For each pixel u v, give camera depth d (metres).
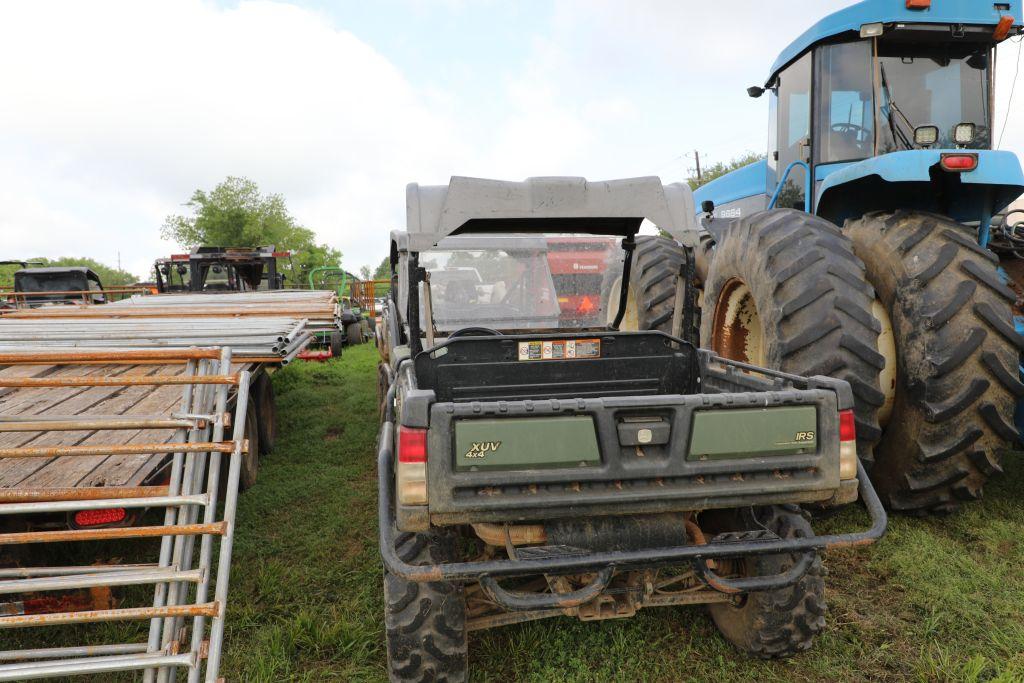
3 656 2.25
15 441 3.18
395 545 2.35
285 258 12.87
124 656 2.27
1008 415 3.29
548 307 4.19
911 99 4.26
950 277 3.29
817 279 3.30
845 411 2.31
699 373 3.06
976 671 2.44
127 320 5.26
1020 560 3.25
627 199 2.83
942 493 3.57
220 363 2.70
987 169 3.33
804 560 2.28
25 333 4.30
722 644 2.76
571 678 2.53
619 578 2.53
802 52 4.65
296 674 2.63
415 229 2.72
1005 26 3.99
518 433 2.09
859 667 2.59
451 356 2.82
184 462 2.61
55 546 3.20
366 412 7.09
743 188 6.31
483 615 2.53
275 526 4.07
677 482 2.22
